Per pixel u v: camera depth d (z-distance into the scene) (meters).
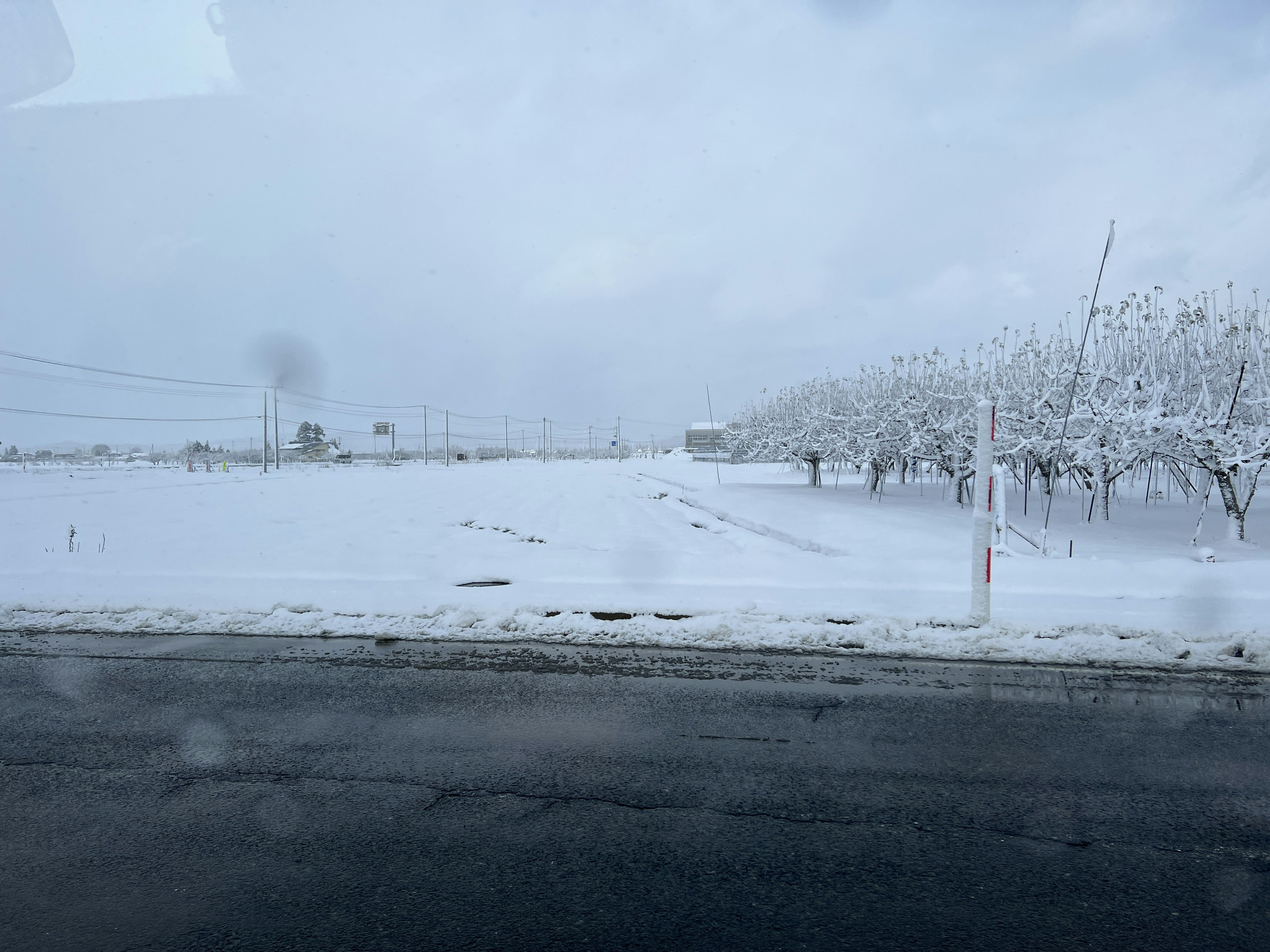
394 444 121.62
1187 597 8.25
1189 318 13.88
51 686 5.76
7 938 2.65
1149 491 20.91
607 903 2.85
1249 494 12.07
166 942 2.63
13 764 4.27
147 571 10.84
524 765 4.22
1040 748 4.46
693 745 4.52
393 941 2.62
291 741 4.62
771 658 6.45
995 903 2.85
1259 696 5.42
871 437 22.69
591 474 53.34
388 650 6.79
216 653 6.71
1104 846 3.30
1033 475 21.94
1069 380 15.59
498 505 25.14
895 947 2.58
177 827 3.50
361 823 3.53
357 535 16.25
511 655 6.59
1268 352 13.44
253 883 3.02
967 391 19.50
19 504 25.17
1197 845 3.31
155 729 4.84
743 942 2.61
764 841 3.35
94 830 3.47
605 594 8.81
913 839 3.36
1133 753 4.37
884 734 4.70
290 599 8.68
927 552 11.75
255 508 23.89
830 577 9.80
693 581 9.81
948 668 6.12
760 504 21.50
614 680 5.86
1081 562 9.95
